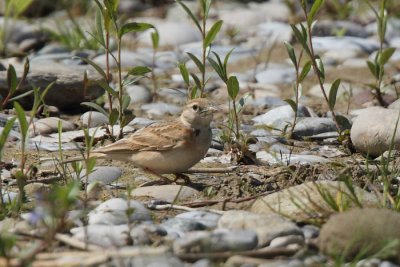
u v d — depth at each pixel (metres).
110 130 12.62
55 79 14.02
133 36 19.91
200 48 18.59
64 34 18.81
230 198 9.42
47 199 7.77
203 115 10.05
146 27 11.62
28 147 11.88
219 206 9.29
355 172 10.23
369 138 11.49
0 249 7.44
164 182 10.24
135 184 10.27
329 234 7.86
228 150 11.68
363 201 8.90
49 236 7.60
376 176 10.23
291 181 9.98
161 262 7.39
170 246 7.94
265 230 8.08
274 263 7.50
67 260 7.30
